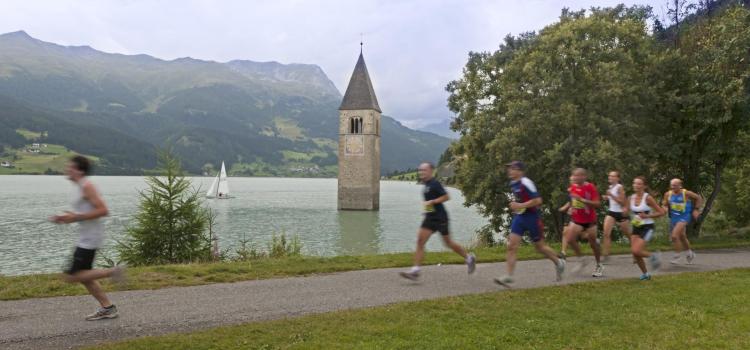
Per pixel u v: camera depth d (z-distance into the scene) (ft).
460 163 101.76
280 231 167.73
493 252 46.73
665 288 32.60
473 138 95.20
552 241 87.56
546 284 33.58
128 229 65.46
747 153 69.00
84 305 26.22
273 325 22.97
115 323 23.24
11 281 30.89
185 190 66.44
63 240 136.67
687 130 70.95
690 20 88.69
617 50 78.18
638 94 74.38
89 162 22.40
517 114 81.35
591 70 79.15
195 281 32.37
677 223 44.19
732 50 62.85
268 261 40.09
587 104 78.54
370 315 24.84
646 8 96.07
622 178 70.38
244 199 348.59
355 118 281.95
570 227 36.78
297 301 27.94
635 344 21.80
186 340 20.66
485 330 22.97
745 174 101.04
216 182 356.79
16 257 111.34
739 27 64.49
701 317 25.63
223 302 27.48
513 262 31.32
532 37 109.19
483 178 88.02
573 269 39.78
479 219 219.41
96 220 22.52
